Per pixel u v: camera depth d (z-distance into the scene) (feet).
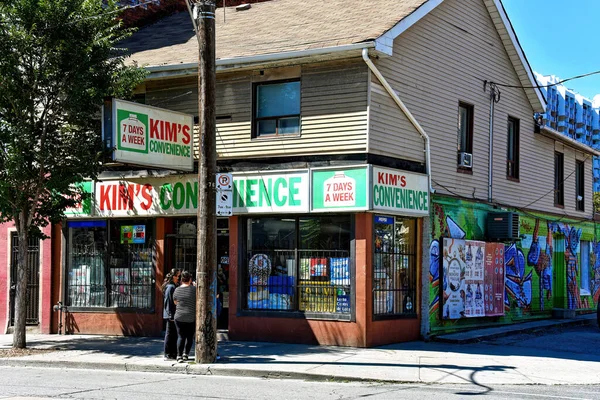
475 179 61.67
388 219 51.11
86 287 59.72
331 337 49.24
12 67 47.09
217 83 54.80
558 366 42.37
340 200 48.55
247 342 51.70
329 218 50.31
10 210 50.31
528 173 71.46
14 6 47.42
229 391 33.68
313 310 50.49
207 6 42.04
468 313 57.88
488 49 65.10
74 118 50.14
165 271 56.29
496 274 62.54
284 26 58.29
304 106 51.21
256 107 53.72
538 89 70.38
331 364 41.34
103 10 51.44
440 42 57.72
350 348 48.08
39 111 51.37
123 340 54.80
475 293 59.21
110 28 51.75
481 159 62.85
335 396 32.24
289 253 51.67
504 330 58.65
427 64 55.83
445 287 55.21
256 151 52.75
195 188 54.08
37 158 48.98
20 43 47.32
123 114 47.85
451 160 58.18
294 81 52.39
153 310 56.34
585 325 70.74
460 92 60.13
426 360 43.47
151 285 56.70
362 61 49.34
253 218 53.26
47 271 60.80
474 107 62.18
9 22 47.55
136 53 61.87
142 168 56.49
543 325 64.39
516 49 67.26
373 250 49.16
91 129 51.29
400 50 52.60
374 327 48.96
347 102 49.65
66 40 47.67
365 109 48.91
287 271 51.65
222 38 58.65
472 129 61.72
